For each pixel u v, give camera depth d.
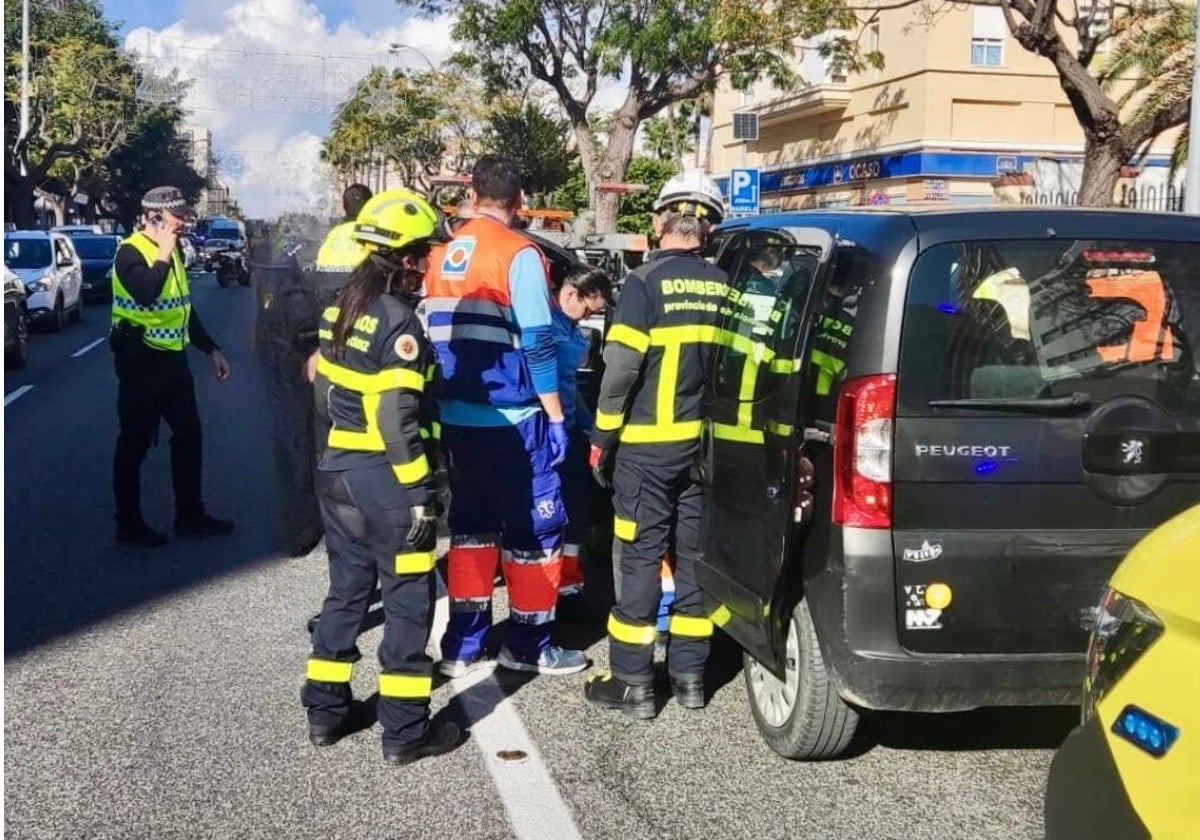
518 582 5.42
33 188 45.97
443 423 5.30
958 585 3.85
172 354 7.44
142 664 5.51
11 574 6.88
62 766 4.47
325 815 4.12
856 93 29.50
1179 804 2.39
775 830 4.02
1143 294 3.98
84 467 9.87
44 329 22.34
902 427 3.82
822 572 3.99
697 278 4.85
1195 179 10.84
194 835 3.97
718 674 5.54
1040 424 3.86
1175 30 16.17
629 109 24.95
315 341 5.98
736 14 21.33
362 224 4.38
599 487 6.28
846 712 4.25
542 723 4.93
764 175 34.09
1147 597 2.69
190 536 7.71
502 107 35.56
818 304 4.10
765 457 4.29
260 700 5.11
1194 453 3.94
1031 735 4.80
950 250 3.89
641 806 4.19
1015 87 26.81
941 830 4.03
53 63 47.66
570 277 5.98
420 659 4.50
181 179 66.25
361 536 4.48
